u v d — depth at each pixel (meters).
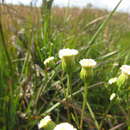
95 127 0.09
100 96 0.12
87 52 0.13
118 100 0.08
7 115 0.09
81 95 0.11
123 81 0.07
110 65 0.14
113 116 0.10
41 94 0.10
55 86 0.11
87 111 0.10
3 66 0.11
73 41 0.15
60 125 0.06
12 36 0.15
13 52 0.13
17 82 0.11
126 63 0.15
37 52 0.12
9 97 0.09
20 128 0.09
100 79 0.12
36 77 0.11
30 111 0.10
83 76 0.07
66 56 0.07
